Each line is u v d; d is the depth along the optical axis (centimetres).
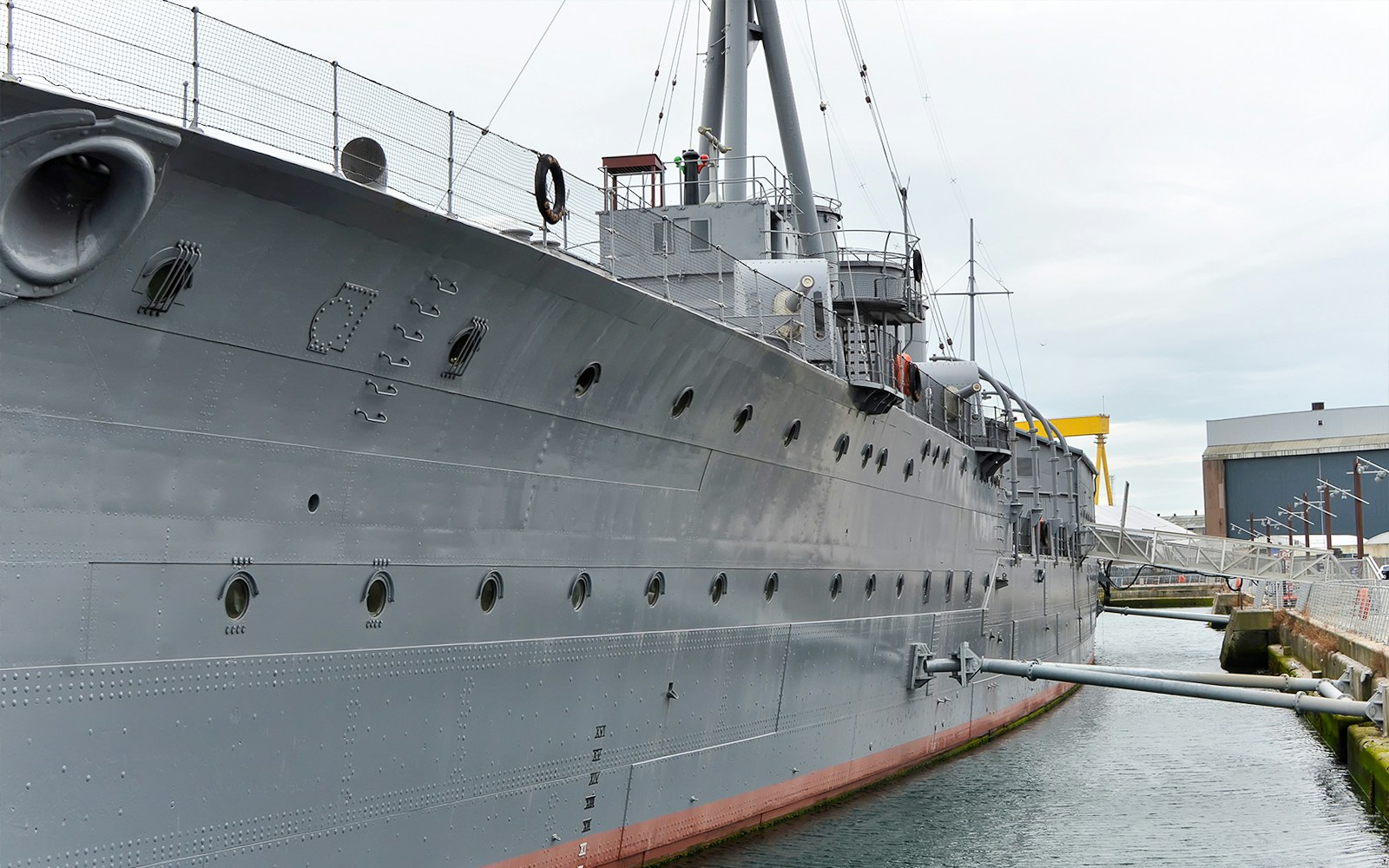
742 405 1594
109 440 880
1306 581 4778
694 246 1806
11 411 821
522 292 1152
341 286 993
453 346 1123
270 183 890
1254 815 2141
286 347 977
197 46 891
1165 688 2169
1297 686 2505
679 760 1599
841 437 1916
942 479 2522
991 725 3017
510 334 1177
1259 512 11881
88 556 876
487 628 1247
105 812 896
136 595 909
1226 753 2845
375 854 1127
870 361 2039
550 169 1245
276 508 1007
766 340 1728
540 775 1338
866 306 2427
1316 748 2914
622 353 1330
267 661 1007
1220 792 2342
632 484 1444
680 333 1388
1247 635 5162
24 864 848
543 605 1322
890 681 2267
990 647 2969
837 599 2023
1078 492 4466
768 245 2169
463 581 1206
